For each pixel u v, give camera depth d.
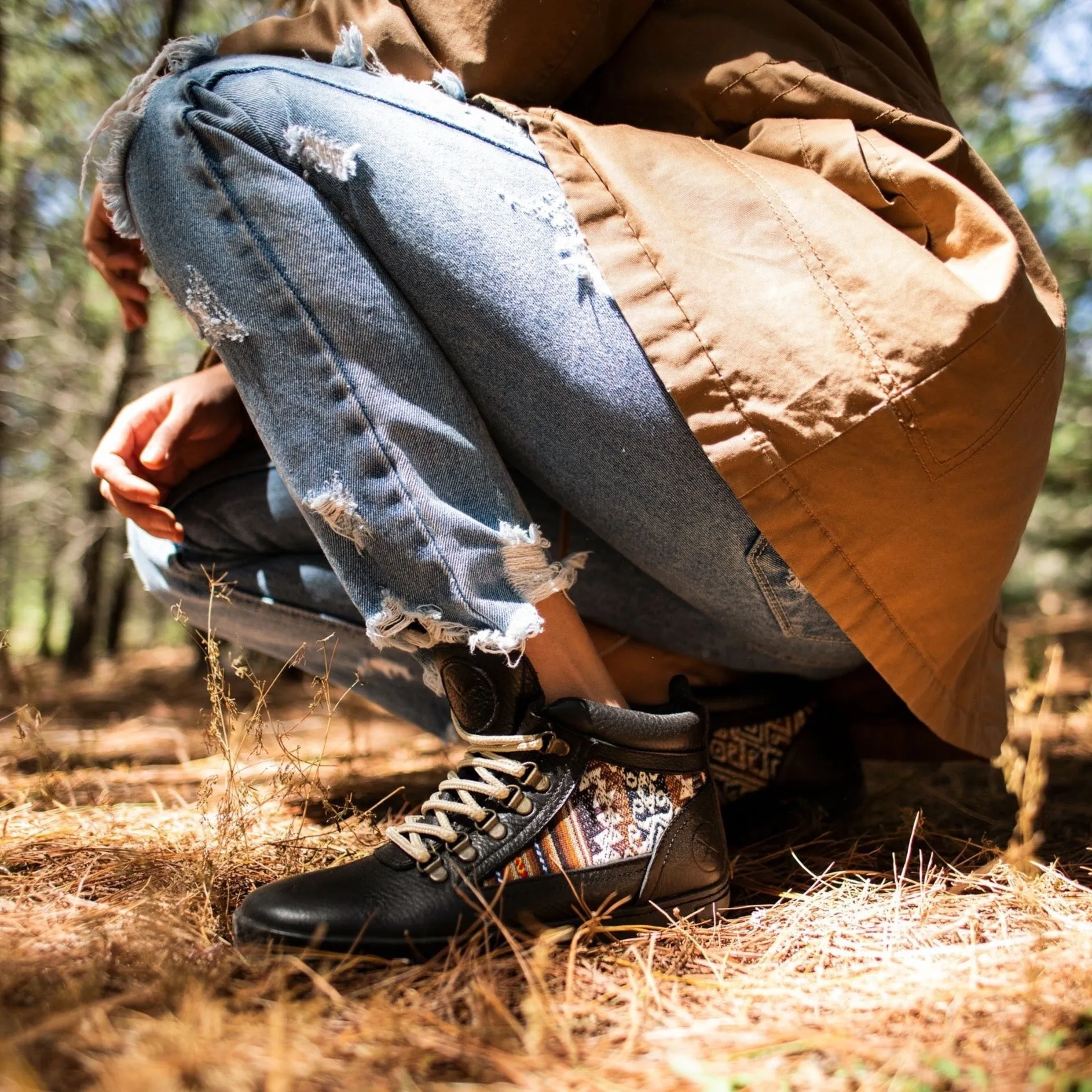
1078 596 9.52
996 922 1.01
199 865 1.12
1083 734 2.30
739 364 0.99
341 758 2.01
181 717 3.85
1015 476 1.06
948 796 1.68
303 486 0.99
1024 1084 0.67
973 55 5.54
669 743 1.05
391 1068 0.72
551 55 1.15
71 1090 0.67
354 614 1.33
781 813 1.40
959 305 0.98
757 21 1.18
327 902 0.93
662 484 1.07
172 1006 0.80
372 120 1.02
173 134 1.00
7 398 7.35
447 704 1.46
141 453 1.39
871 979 0.88
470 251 1.01
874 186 1.06
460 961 0.90
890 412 0.98
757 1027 0.80
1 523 9.34
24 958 0.90
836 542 1.02
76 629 6.87
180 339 6.70
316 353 0.98
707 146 1.12
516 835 0.97
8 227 5.19
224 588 1.37
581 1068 0.73
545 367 1.04
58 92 4.62
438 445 1.00
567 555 1.28
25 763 2.20
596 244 1.03
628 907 1.00
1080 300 6.75
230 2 4.63
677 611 1.28
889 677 1.10
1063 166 5.88
